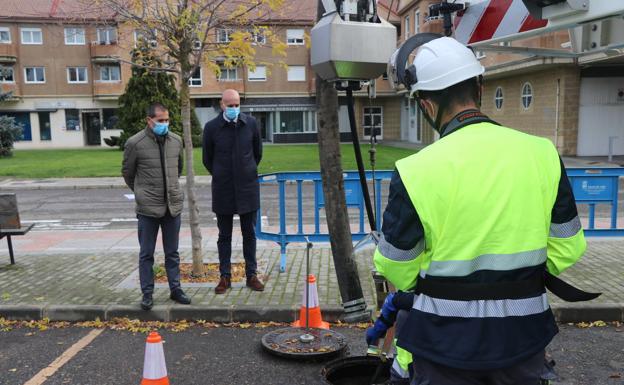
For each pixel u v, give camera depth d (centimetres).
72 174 2038
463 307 182
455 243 182
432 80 200
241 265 688
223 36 639
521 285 183
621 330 491
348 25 292
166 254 552
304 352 432
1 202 712
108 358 445
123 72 4309
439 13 369
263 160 2417
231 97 554
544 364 204
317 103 414
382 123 4147
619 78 2116
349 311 418
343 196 415
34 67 4306
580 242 196
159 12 592
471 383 185
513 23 332
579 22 295
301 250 771
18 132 3039
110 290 597
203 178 1878
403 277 192
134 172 532
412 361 206
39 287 612
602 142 2152
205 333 499
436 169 185
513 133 196
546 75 2219
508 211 182
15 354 455
